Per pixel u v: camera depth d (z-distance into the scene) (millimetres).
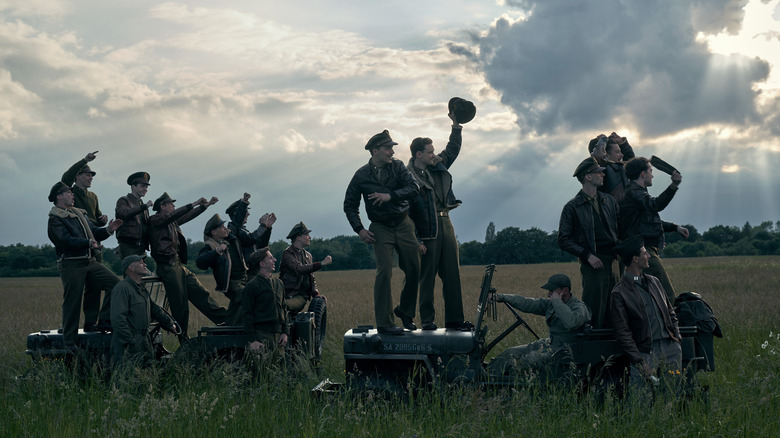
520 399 5938
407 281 7031
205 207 9250
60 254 8250
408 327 7066
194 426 5930
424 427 5973
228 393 6777
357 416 5926
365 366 6918
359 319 15281
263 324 7859
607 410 5785
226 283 9352
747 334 10688
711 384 7340
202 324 15516
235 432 5953
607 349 6543
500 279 46438
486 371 6672
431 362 6750
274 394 6852
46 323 18344
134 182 8773
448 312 7129
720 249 131250
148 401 6238
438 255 7055
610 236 7117
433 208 7027
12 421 6387
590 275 7141
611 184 8211
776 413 5887
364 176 6891
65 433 5949
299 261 9742
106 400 6781
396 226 6910
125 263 7879
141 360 7746
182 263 9336
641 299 6367
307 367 7492
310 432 5770
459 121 7859
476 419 5707
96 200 9328
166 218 8836
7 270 114125
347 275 80938
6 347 11992
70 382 7531
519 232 129875
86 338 8328
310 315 8648
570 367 6398
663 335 6332
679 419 5750
